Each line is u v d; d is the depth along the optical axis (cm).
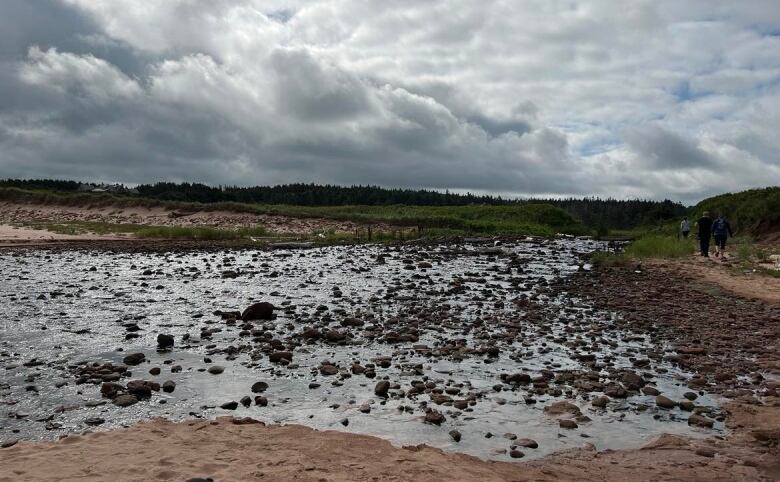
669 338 1212
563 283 2097
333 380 905
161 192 11881
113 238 3988
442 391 855
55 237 3934
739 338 1198
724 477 587
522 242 4559
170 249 3378
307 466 563
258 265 2644
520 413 777
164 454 587
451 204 14750
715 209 4219
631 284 2030
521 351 1101
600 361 1032
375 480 535
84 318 1363
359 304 1609
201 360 1019
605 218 12100
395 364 1000
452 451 650
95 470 540
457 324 1345
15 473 530
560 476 584
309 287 1945
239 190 13362
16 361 991
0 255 2820
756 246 3206
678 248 2947
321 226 5866
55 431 695
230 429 679
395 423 735
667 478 583
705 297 1719
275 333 1230
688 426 736
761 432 700
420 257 3139
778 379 926
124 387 846
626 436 705
